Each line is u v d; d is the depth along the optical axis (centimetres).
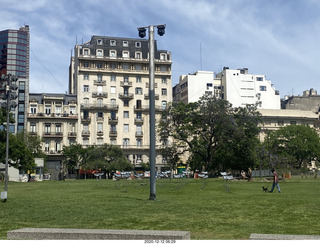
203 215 1438
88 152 8550
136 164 9656
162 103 10131
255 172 7125
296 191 2853
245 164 6378
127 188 3259
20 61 16412
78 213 1491
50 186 3950
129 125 9862
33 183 5166
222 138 6081
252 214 1463
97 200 2088
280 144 9638
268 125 11562
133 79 10088
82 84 9719
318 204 1780
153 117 2194
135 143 9838
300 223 1247
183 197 2305
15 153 6138
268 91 12912
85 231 862
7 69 16088
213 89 12381
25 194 2686
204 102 6275
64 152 8800
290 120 11744
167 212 1525
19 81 9456
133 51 10238
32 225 1214
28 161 6444
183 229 1141
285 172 5888
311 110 13250
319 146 9600
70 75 12294
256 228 1154
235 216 1413
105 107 9700
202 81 12319
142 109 9938
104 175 8956
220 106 6134
